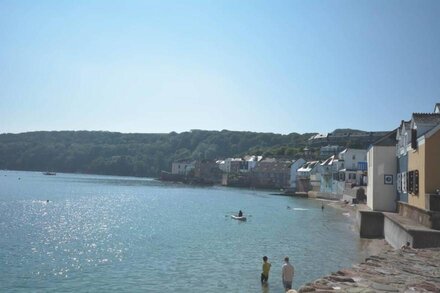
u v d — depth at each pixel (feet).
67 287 91.25
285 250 136.05
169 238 158.40
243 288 91.81
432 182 103.24
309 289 35.19
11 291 87.92
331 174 413.59
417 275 41.73
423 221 101.04
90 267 109.40
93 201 339.57
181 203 340.80
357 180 368.68
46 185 552.82
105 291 88.58
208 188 648.38
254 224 208.33
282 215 257.34
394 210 162.81
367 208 187.73
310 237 165.27
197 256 124.88
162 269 108.17
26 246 136.46
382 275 41.32
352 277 40.09
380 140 169.89
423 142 105.40
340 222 222.28
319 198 437.99
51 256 122.01
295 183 617.62
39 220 208.03
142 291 88.89
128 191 491.72
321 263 116.16
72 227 186.39
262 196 468.75
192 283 95.40
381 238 151.43
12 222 196.34
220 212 268.62
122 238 157.28
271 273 104.78
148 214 249.55
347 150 431.84
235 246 142.92
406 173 131.23
